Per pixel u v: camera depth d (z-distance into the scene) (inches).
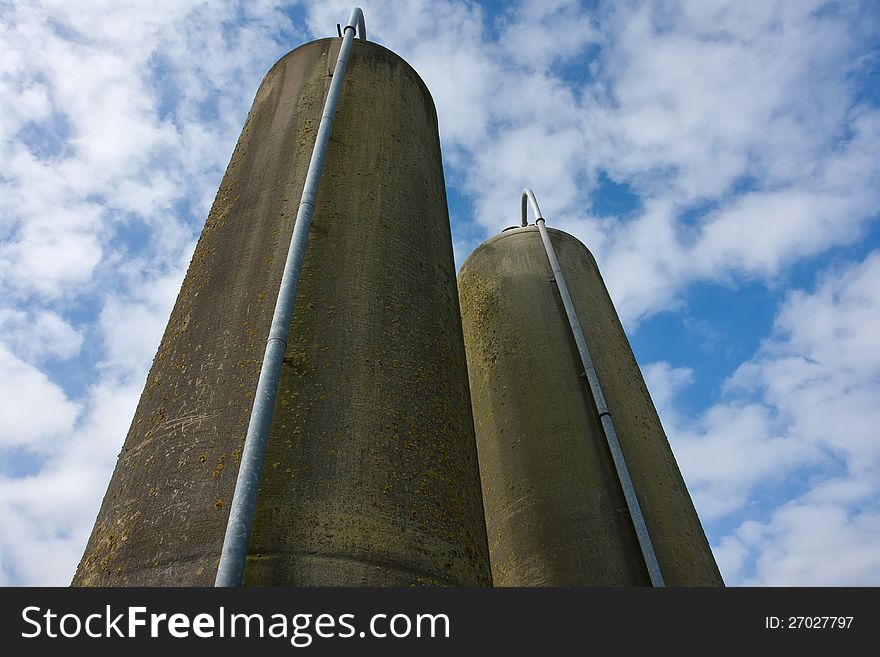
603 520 289.9
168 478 164.4
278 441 165.2
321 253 209.5
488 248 440.5
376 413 180.7
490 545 319.0
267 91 292.4
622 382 354.3
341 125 258.8
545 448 320.8
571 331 370.3
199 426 171.9
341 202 229.3
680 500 313.0
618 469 298.0
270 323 190.2
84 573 160.2
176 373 189.5
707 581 285.7
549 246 407.8
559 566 283.4
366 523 159.6
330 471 164.4
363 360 189.6
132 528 159.0
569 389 340.2
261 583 143.0
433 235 249.4
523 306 388.8
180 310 212.4
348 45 286.0
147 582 147.4
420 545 163.9
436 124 319.6
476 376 382.3
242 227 225.1
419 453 181.3
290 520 153.5
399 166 259.0
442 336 219.5
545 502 304.8
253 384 176.6
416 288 221.8
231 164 268.5
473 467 203.2
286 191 231.1
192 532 152.4
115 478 178.7
